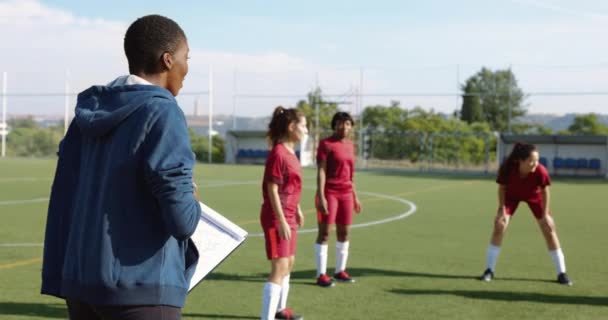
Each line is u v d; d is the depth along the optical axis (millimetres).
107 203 2215
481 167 34500
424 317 5590
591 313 5785
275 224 5074
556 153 30719
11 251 8508
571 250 9211
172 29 2400
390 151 35531
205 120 39469
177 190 2141
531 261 8336
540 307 5996
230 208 14211
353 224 11898
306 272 7535
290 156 5133
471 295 6461
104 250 2191
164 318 2248
